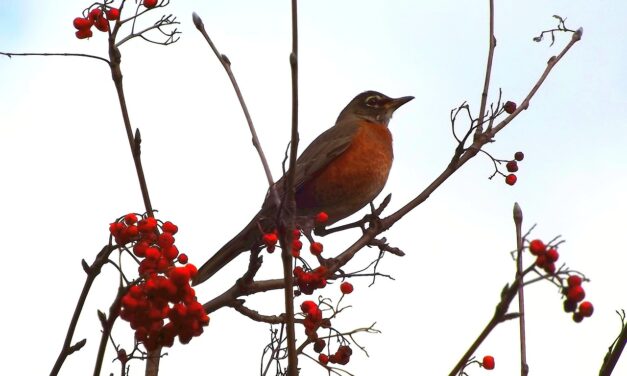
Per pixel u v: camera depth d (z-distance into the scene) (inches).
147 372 296.7
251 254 330.3
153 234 262.8
